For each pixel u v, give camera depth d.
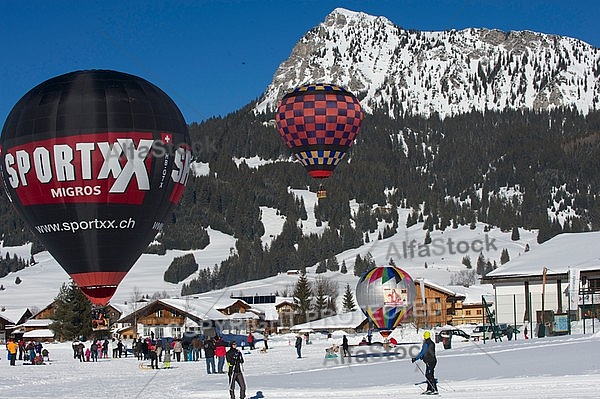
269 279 187.75
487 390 22.45
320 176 46.34
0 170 33.59
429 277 174.00
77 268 33.06
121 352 58.31
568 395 20.66
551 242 67.62
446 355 36.50
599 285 58.50
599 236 66.88
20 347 55.75
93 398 26.59
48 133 32.09
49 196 32.31
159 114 33.19
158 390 28.89
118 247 32.94
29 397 27.47
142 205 32.88
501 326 53.34
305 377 30.55
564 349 33.66
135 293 183.75
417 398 21.81
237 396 24.97
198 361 48.19
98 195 32.06
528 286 61.12
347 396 23.33
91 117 32.06
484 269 185.50
